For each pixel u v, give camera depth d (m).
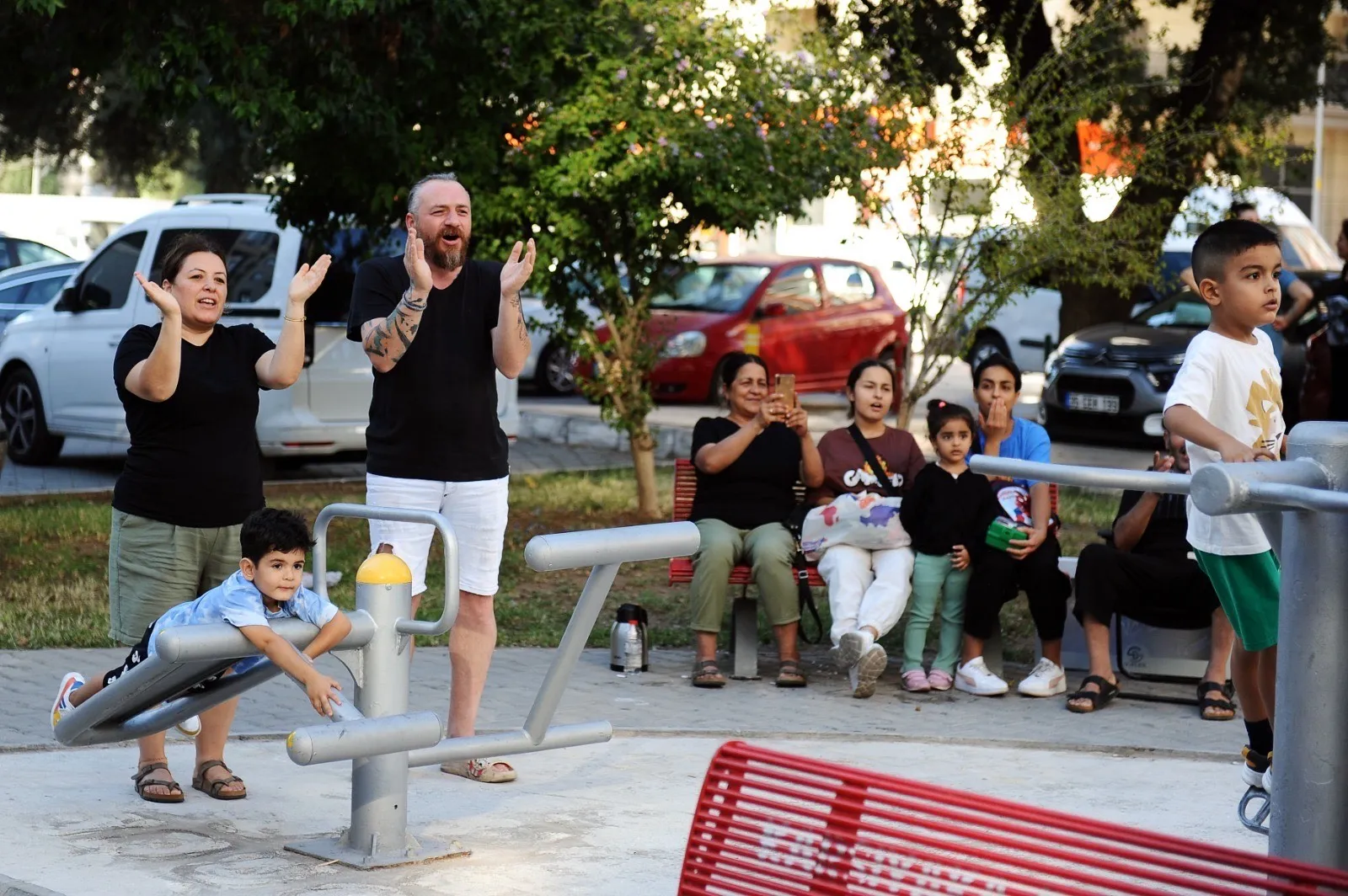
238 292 14.33
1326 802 3.54
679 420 20.30
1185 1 19.05
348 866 5.32
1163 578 8.44
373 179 12.40
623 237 12.80
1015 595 8.75
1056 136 13.55
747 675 8.84
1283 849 3.59
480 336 6.43
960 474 8.73
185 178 42.53
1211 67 17.58
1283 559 3.60
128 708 5.45
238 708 7.80
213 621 5.13
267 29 11.45
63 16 11.20
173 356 5.77
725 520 8.84
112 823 5.80
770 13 13.38
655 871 5.36
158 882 5.11
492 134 12.33
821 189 12.98
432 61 11.79
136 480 6.00
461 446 6.41
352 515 5.33
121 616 6.05
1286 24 19.64
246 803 6.15
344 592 10.66
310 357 14.45
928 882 3.54
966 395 24.81
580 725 5.47
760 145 12.34
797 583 8.80
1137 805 6.41
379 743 4.66
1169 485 4.03
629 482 15.57
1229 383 5.44
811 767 3.80
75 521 12.77
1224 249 5.43
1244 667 5.45
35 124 31.00
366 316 6.35
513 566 11.59
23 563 11.26
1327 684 3.53
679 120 12.16
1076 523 13.77
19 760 6.70
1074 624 9.21
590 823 5.96
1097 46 18.02
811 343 22.16
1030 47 17.69
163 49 10.98
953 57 17.70
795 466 8.98
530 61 12.20
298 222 13.36
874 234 24.73
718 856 3.91
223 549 6.10
